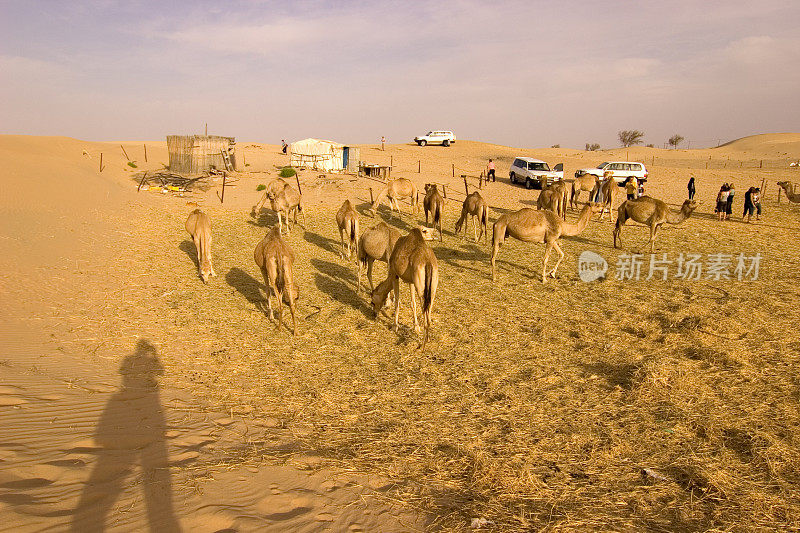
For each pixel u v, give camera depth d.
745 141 97.00
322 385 7.44
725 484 4.97
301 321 10.32
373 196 27.72
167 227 18.77
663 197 31.09
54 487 3.92
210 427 5.70
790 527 4.37
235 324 9.84
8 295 9.78
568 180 38.19
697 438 5.95
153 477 4.33
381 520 4.14
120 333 8.66
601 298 12.19
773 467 5.21
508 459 5.41
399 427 6.12
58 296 10.21
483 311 11.19
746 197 22.67
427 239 18.84
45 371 6.68
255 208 20.19
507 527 4.17
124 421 5.49
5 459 4.26
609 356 8.59
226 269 14.00
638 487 4.93
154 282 12.09
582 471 5.23
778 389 7.21
